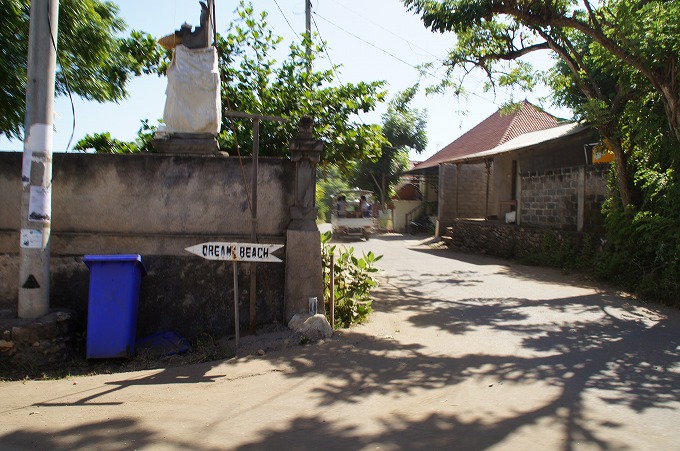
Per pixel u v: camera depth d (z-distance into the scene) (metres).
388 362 6.11
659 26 10.20
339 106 10.62
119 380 5.54
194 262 7.26
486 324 8.20
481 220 22.55
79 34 9.34
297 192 7.22
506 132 27.89
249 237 7.30
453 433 4.23
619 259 12.33
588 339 7.30
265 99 10.49
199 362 6.23
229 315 7.27
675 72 10.49
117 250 7.21
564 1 11.36
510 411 4.70
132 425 4.36
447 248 23.30
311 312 7.12
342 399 4.98
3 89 8.62
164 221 7.25
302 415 4.60
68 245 7.18
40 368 6.10
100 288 6.38
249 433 4.23
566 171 16.33
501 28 13.84
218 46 10.44
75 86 9.94
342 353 6.39
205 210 7.29
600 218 14.80
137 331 7.15
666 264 10.91
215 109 7.64
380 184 37.28
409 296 10.77
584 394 5.12
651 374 5.78
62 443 4.03
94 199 7.21
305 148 7.15
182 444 4.02
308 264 7.19
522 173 18.83
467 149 30.31
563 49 13.41
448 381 5.50
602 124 12.59
